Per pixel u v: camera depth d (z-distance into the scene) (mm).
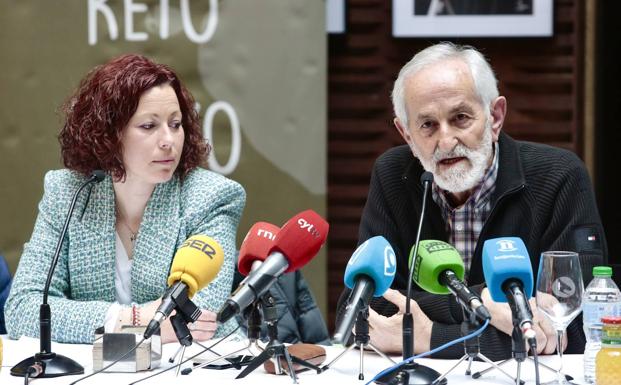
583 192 3783
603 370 2633
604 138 6152
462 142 3572
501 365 3012
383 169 4059
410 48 6203
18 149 5773
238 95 5754
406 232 3959
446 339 3229
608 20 6082
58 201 4035
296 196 5789
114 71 3936
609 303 3061
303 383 2805
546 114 6195
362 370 2889
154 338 3043
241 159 5773
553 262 2873
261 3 5715
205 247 2943
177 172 4109
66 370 2967
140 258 3941
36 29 5730
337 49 6258
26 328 3730
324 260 5855
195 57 5738
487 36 6047
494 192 3826
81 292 3986
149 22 5727
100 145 3895
